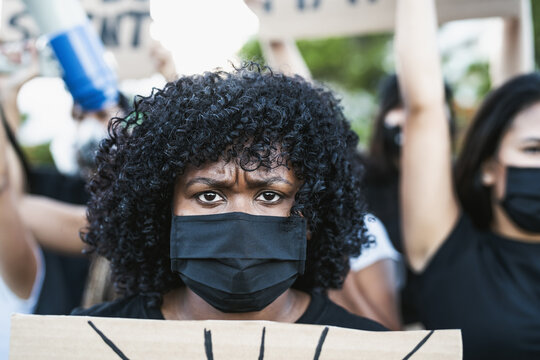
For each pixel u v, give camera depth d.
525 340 1.96
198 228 1.40
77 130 2.74
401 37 2.19
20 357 1.37
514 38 2.87
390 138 2.96
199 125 1.39
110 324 1.38
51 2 2.23
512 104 2.17
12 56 2.74
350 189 1.57
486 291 2.05
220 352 1.36
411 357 1.36
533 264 2.07
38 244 2.49
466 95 8.13
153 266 1.58
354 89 9.88
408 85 2.16
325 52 9.91
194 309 1.54
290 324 1.37
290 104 1.45
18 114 2.75
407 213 2.21
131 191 1.49
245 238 1.36
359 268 2.35
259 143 1.37
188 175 1.41
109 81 2.34
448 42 8.31
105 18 2.90
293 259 1.41
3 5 2.75
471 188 2.23
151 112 1.50
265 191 1.41
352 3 2.72
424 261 2.21
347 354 1.36
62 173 3.01
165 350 1.36
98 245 1.64
